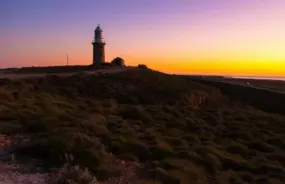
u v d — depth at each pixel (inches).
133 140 639.8
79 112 938.7
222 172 581.3
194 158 601.6
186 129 989.2
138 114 1074.7
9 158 464.1
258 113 1952.5
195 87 2630.4
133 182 439.5
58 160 461.4
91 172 434.6
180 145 709.9
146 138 721.0
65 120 748.0
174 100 2066.9
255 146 893.2
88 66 3353.8
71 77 1980.8
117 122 866.8
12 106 842.8
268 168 661.9
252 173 630.5
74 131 583.5
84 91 1784.0
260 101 2913.4
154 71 2775.6
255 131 1109.1
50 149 480.1
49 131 595.2
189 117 1231.5
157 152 596.1
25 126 628.1
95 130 665.0
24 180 386.6
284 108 2728.8
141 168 507.5
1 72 2827.3
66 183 377.4
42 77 1850.4
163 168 516.1
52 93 1480.1
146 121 1036.5
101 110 1053.2
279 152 869.8
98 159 469.4
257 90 3068.4
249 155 783.7
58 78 1909.4
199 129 991.6
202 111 1536.7
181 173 494.9
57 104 1013.2
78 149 486.9
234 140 941.2
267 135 1087.6
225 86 3250.5
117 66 3383.4
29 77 1823.3
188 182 477.7
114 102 1464.1
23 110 793.6
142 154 585.6
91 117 813.9
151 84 2246.6
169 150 606.2
